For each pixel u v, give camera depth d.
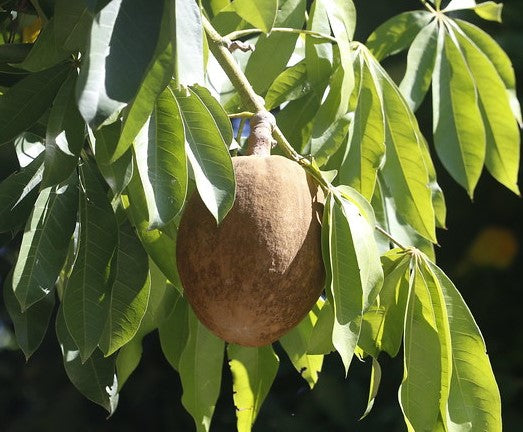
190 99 3.30
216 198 3.20
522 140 8.82
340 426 9.10
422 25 5.10
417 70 5.05
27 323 3.96
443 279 3.91
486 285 9.70
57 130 3.41
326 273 3.48
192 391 4.63
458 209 9.59
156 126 3.20
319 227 3.50
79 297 3.69
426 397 3.83
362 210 3.59
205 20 3.84
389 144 4.45
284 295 3.39
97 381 4.08
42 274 3.59
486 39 5.25
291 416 9.21
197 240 3.39
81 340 3.66
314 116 4.52
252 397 4.68
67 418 10.61
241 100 4.06
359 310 3.50
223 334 3.47
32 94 3.62
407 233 4.61
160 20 2.82
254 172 3.45
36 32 4.62
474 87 5.05
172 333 4.60
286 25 4.45
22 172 3.79
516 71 8.85
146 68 2.77
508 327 9.68
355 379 9.18
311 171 3.63
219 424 9.75
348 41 4.23
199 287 3.41
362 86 4.37
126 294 3.84
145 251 3.86
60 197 3.67
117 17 2.79
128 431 10.53
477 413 3.90
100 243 3.71
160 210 3.13
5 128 3.59
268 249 3.34
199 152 3.25
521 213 9.59
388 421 8.96
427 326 3.87
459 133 5.09
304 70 4.46
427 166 4.64
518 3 8.90
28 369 10.88
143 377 10.45
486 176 9.48
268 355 4.63
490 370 3.88
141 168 3.15
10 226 3.74
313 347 3.75
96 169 3.77
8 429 10.70
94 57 2.72
